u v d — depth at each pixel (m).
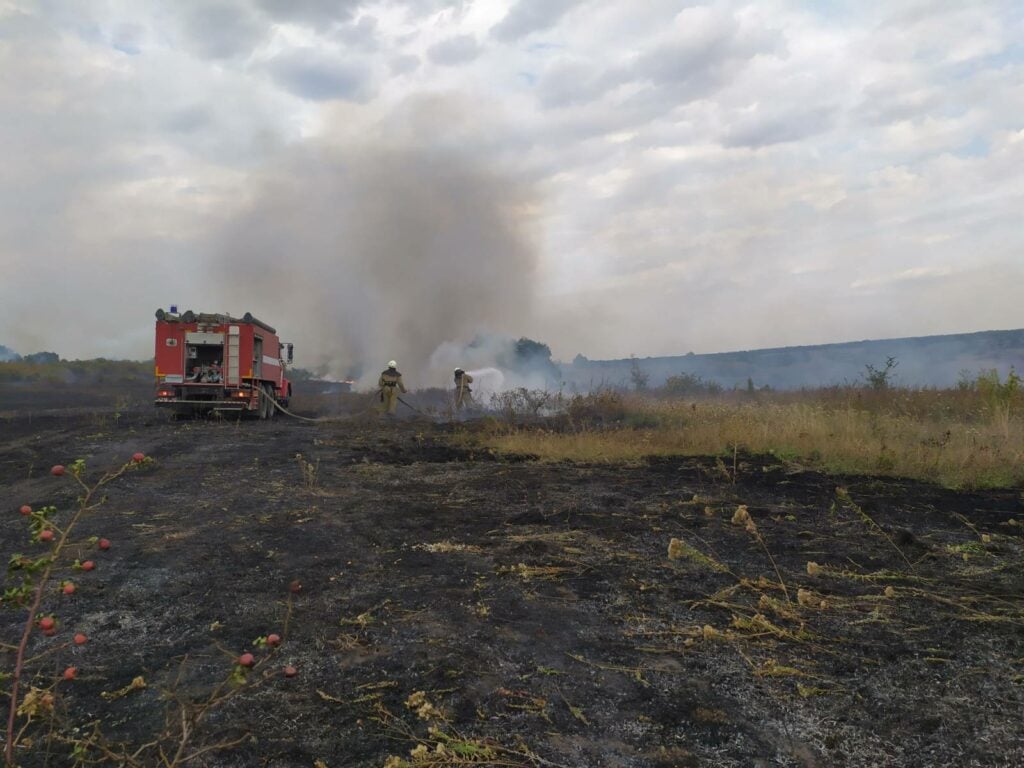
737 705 3.36
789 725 3.16
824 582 5.21
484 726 3.15
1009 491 8.58
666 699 3.41
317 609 4.67
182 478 9.92
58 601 4.80
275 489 9.09
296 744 2.99
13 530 6.77
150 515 7.53
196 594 4.97
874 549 6.11
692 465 10.88
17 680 2.05
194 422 20.08
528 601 4.83
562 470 10.62
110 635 4.21
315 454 12.66
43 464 11.18
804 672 3.70
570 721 3.20
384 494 8.78
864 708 3.31
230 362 20.19
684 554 5.68
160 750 2.56
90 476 10.05
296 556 5.96
